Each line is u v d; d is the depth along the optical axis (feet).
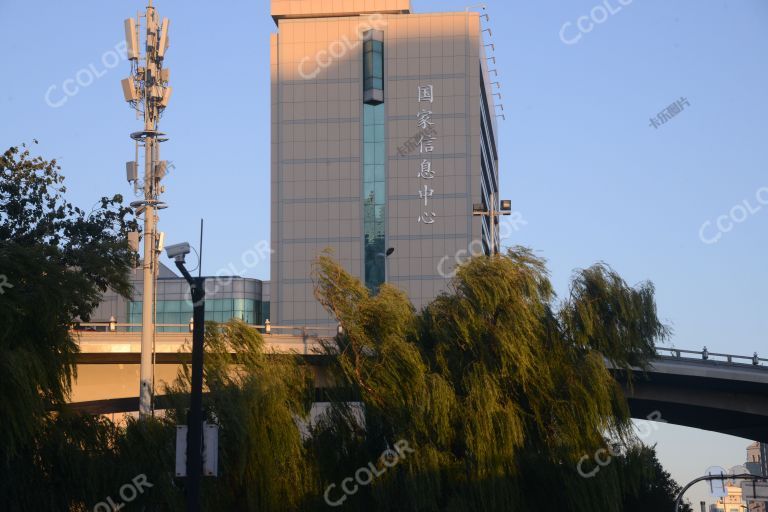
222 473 124.16
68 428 114.11
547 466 134.51
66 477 112.16
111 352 181.27
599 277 143.54
